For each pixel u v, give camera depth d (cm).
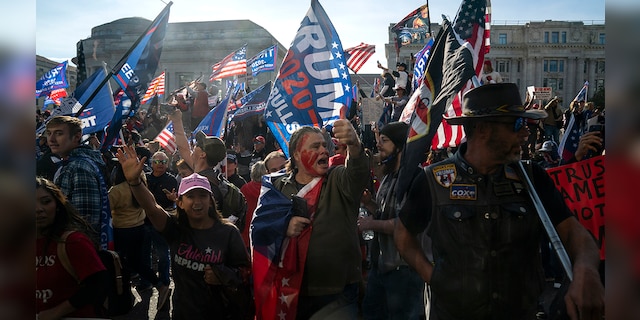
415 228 241
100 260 294
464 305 219
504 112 216
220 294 337
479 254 218
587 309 191
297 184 328
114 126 518
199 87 1350
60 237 281
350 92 412
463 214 221
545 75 4725
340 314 304
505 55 4888
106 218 410
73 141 410
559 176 353
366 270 460
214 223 350
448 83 272
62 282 279
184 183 343
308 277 304
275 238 308
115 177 566
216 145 456
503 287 216
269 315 304
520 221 216
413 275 351
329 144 371
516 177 225
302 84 416
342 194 307
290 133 414
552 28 4647
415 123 274
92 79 551
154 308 577
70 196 386
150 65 536
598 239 333
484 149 224
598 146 342
